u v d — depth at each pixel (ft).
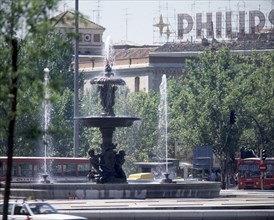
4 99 268.62
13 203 335.88
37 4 265.34
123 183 484.33
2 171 594.24
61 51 282.15
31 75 269.64
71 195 469.98
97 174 492.13
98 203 422.41
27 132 278.87
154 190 472.85
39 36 266.98
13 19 267.59
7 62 273.13
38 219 328.29
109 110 488.85
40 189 472.44
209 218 378.73
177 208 388.98
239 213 381.81
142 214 371.97
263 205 401.29
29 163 622.54
